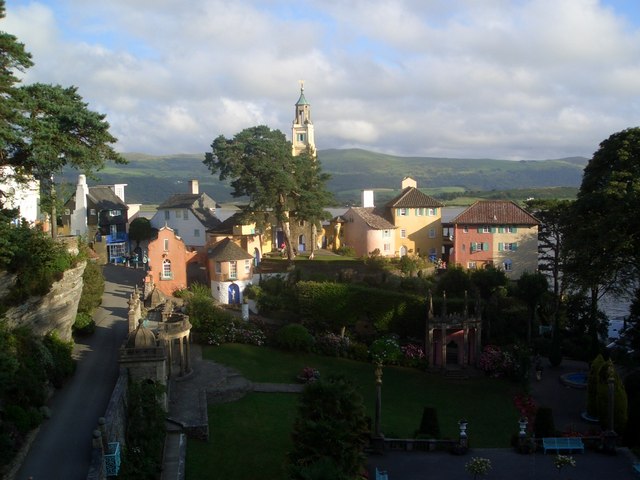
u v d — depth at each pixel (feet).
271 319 209.46
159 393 110.63
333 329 202.90
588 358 190.19
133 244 299.99
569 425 133.49
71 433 93.97
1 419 88.12
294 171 250.57
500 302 212.23
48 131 106.73
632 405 123.13
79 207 271.49
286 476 105.19
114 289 216.33
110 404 93.45
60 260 126.00
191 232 289.12
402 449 116.98
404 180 324.60
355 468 89.56
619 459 110.63
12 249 102.94
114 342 145.79
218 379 148.97
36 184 142.51
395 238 290.35
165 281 224.74
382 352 183.42
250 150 247.09
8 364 89.92
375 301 200.34
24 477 80.84
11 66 106.52
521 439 115.24
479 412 152.15
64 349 121.60
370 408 149.59
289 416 134.82
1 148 103.45
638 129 172.55
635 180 160.45
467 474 105.29
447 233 307.58
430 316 183.93
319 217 256.52
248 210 250.98
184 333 147.02
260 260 264.11
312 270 247.50
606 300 282.15
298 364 176.65
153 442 103.04
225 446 116.78
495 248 267.80
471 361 186.91
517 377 174.70
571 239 167.94
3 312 102.58
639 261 158.30
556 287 228.43
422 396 163.63
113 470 82.33
